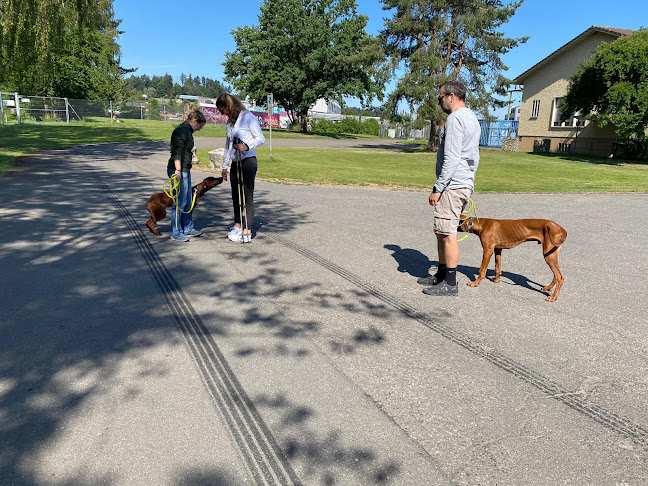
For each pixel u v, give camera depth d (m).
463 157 4.47
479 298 4.69
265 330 3.73
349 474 2.23
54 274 4.71
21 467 2.17
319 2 47.28
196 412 2.65
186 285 4.63
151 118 60.50
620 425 2.70
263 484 2.14
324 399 2.83
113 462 2.23
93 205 8.12
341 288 4.78
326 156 23.22
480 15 27.23
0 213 7.16
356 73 47.56
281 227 7.42
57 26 17.27
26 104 40.19
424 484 2.18
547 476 2.27
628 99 22.88
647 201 12.07
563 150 31.22
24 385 2.81
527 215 9.41
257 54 48.16
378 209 9.38
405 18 27.67
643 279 5.53
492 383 3.10
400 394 2.92
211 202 9.18
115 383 2.88
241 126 5.95
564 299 4.75
